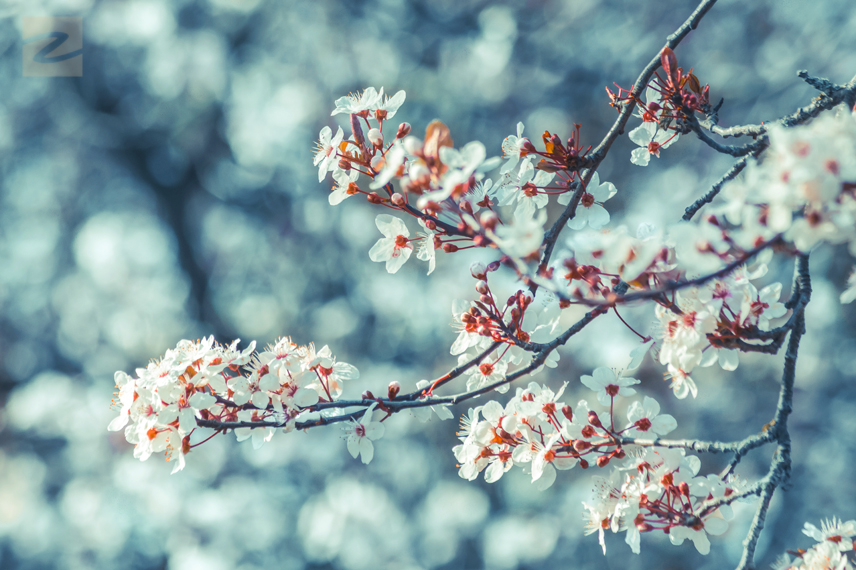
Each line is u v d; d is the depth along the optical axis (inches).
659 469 51.8
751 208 48.0
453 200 49.5
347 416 52.7
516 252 48.7
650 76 52.6
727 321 50.0
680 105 52.6
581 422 51.9
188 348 52.5
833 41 113.3
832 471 119.5
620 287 51.1
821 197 47.2
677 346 50.1
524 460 52.2
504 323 52.6
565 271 50.0
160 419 51.9
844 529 52.4
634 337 115.3
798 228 47.6
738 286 50.1
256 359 52.6
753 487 50.9
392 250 52.3
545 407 52.1
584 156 52.6
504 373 53.4
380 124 52.1
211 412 52.4
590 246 49.1
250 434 52.6
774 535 116.5
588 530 52.2
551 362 53.1
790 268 101.0
